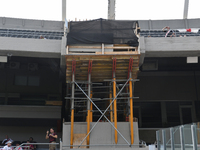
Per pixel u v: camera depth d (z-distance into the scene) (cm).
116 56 1496
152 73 2377
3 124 2219
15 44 1606
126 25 1549
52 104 2209
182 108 2364
